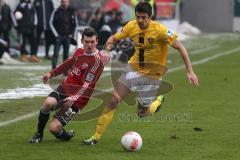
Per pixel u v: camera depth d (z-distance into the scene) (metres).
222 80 51.06
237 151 26.30
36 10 65.69
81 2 87.06
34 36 65.25
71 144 27.44
